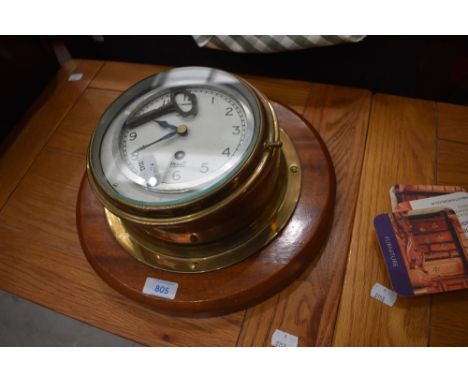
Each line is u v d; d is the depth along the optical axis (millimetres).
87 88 1056
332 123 883
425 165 809
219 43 943
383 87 1033
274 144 622
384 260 707
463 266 682
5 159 963
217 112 683
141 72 1066
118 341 732
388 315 682
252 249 712
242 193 600
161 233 691
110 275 744
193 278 713
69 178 913
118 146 675
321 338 679
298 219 737
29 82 1038
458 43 876
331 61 989
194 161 634
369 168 818
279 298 717
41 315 775
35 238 847
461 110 866
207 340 705
